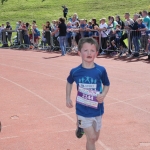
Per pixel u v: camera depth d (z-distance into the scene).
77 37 17.09
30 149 5.45
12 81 11.18
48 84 10.47
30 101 8.48
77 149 5.41
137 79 10.77
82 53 4.20
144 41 14.72
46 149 5.44
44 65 14.33
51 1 44.81
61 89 9.72
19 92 9.53
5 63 15.39
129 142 5.68
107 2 41.00
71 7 41.19
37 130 6.34
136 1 39.44
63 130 6.30
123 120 6.83
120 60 14.60
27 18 39.03
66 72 12.48
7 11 42.78
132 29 14.89
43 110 7.66
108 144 5.59
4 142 5.77
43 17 38.59
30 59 16.36
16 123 6.79
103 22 16.33
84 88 4.21
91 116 4.20
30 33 20.67
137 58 14.81
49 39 19.09
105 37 16.17
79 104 4.27
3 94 9.35
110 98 8.56
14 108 7.89
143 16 15.30
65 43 17.55
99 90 4.23
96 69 4.23
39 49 20.17
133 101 8.23
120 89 9.50
